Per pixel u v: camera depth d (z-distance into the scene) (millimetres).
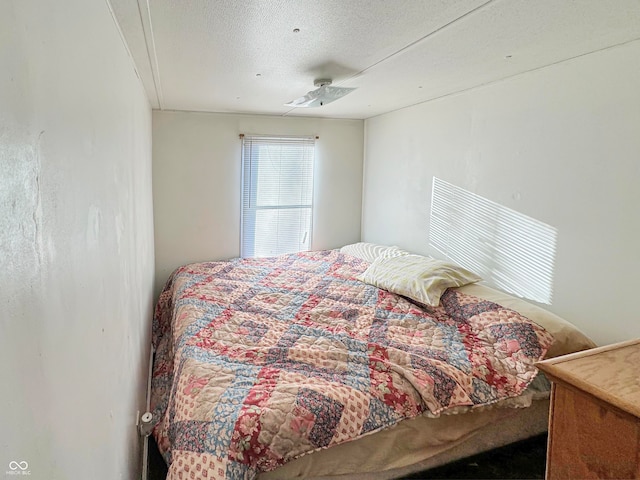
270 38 1831
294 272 3584
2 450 455
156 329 3434
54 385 655
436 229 3424
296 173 4359
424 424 1712
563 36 1828
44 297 613
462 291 2590
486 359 1924
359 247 4121
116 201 1427
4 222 469
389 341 2139
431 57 2131
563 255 2301
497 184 2750
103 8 1227
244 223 4246
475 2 1463
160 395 2326
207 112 3975
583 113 2160
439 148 3334
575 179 2221
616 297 2043
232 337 2201
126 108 1791
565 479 622
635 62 1910
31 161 568
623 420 537
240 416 1451
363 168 4605
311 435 1469
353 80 2658
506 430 1960
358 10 1530
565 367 630
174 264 4078
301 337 2191
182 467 1368
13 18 509
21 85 536
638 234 1936
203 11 1522
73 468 761
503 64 2289
